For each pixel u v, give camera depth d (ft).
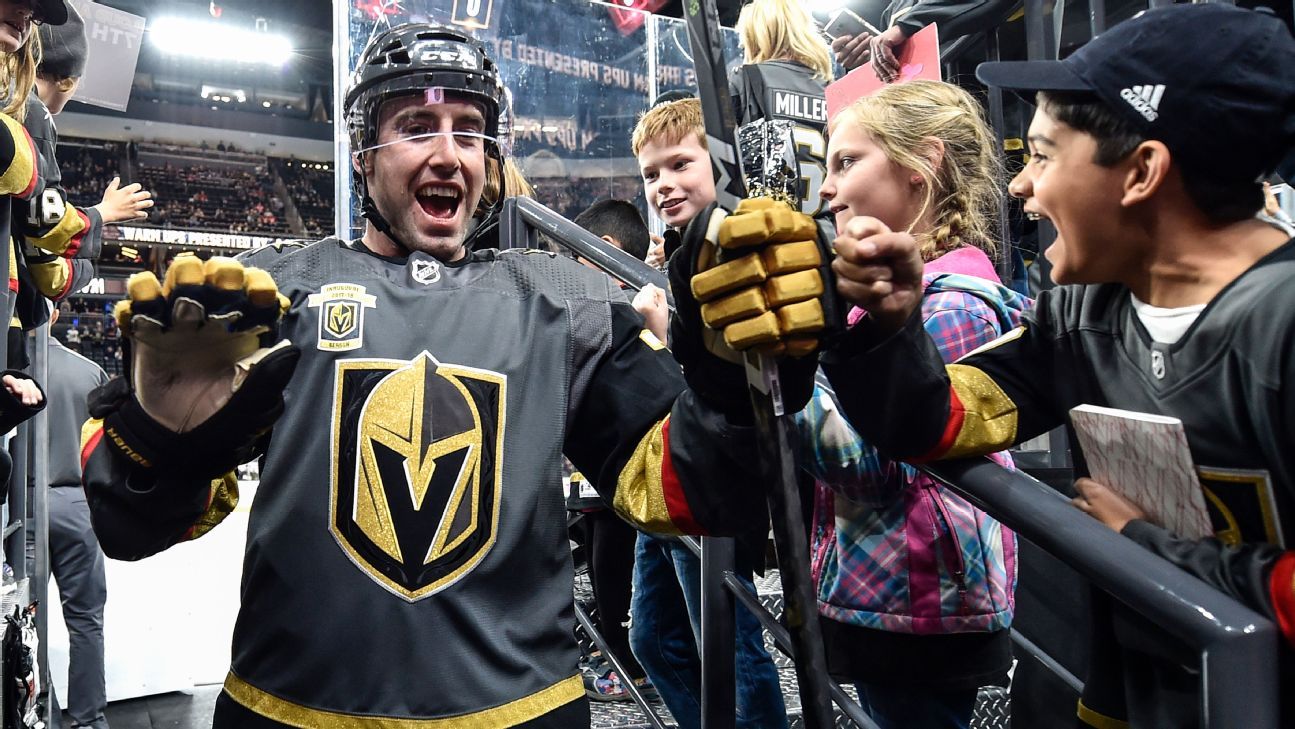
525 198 7.18
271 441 3.55
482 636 3.41
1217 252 2.56
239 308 2.82
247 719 3.38
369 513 3.43
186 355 2.90
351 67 11.50
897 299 2.74
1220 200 2.51
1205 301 2.56
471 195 3.95
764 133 3.15
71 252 7.82
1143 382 2.74
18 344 6.74
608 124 14.79
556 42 14.30
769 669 5.82
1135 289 2.76
